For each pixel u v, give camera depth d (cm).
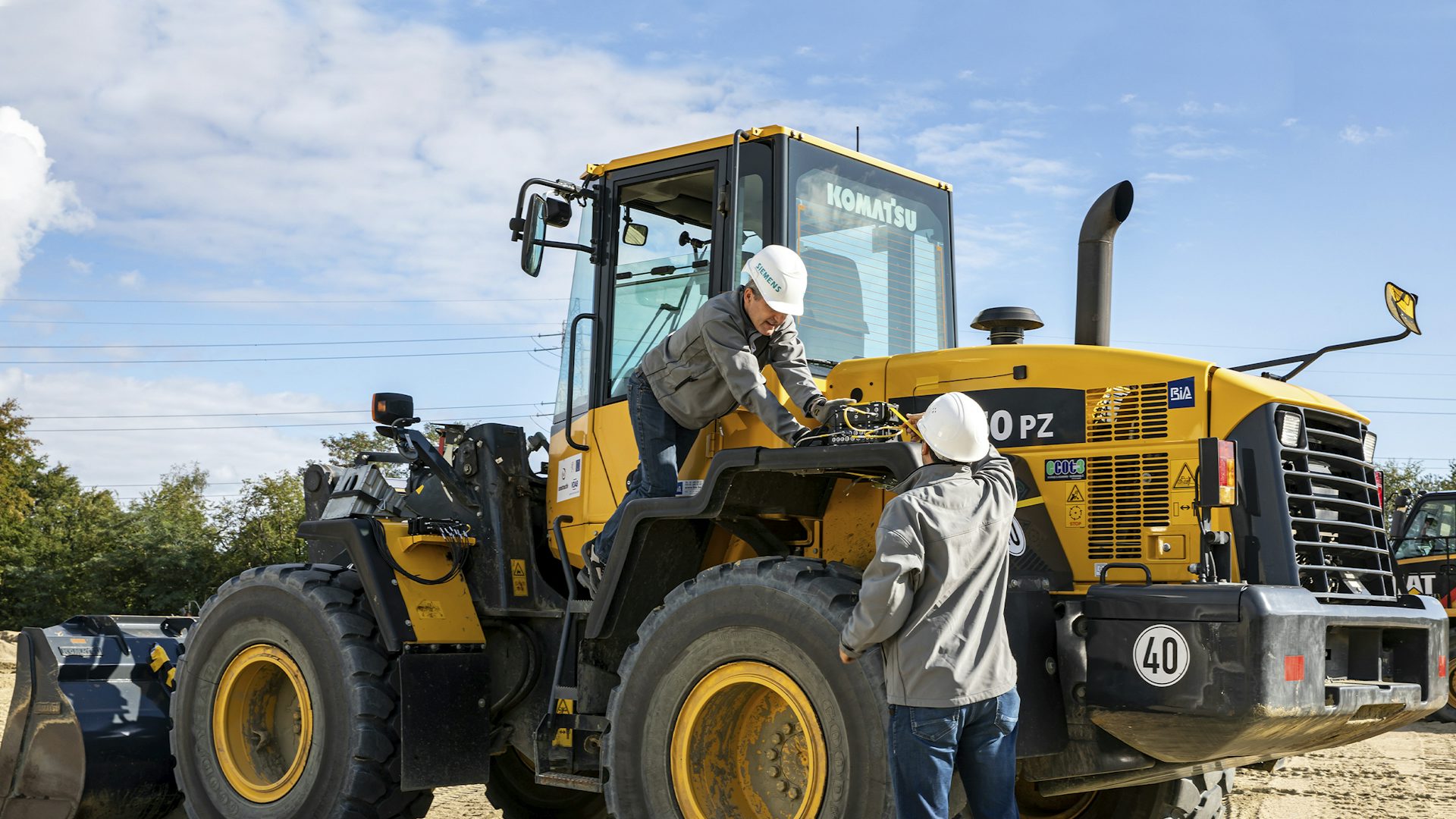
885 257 534
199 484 7062
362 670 506
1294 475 414
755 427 479
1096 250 498
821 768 388
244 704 555
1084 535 435
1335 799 758
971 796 363
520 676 552
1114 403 437
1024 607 392
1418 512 1356
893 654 359
